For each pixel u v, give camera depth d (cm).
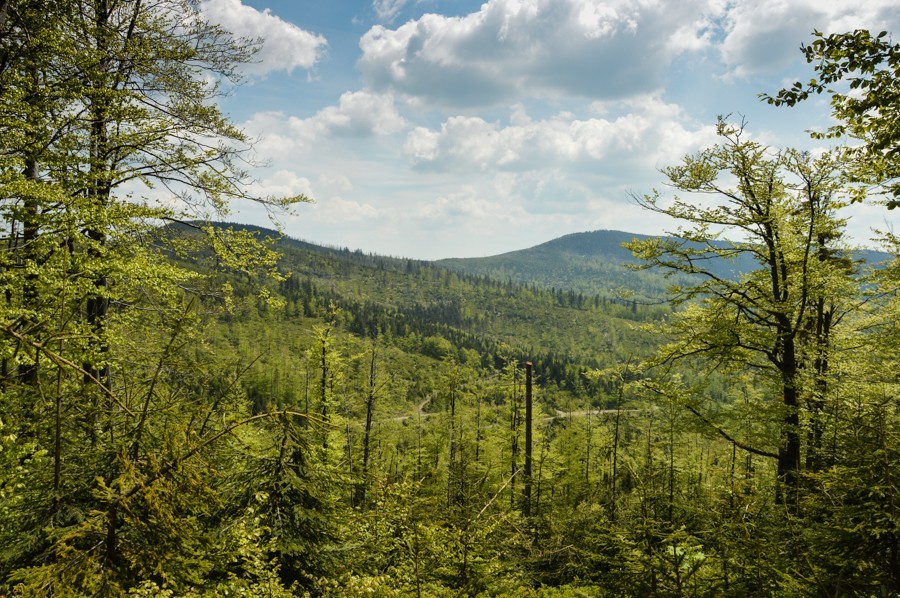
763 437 1514
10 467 529
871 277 1504
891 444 560
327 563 704
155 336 1112
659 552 643
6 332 381
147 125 1342
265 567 588
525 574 1059
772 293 1573
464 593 705
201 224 1361
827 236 1606
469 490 777
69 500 541
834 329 1791
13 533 509
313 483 736
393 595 587
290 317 15275
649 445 1742
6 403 551
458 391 3622
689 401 1620
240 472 698
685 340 1655
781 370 1525
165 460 379
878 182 805
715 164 1544
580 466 3484
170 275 1161
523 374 3281
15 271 885
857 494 569
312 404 2202
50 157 1115
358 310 18812
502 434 3145
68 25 1245
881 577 518
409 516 657
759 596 554
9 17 1151
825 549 575
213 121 1429
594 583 1036
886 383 1334
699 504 688
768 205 1485
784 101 716
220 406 448
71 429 553
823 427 1297
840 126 771
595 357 18988
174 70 1413
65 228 928
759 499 662
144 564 361
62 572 341
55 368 493
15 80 1079
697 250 1603
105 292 1030
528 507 2231
